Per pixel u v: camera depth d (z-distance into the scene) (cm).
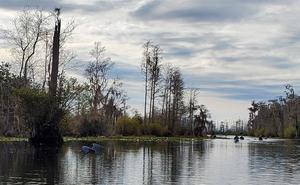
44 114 4775
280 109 17575
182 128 11031
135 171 2708
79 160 3250
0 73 6047
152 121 9750
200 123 12275
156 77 9725
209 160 3806
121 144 5912
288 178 2606
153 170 2811
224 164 3441
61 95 4897
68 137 6850
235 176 2656
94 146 4422
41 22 6881
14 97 5044
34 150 4041
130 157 3731
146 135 9325
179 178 2470
